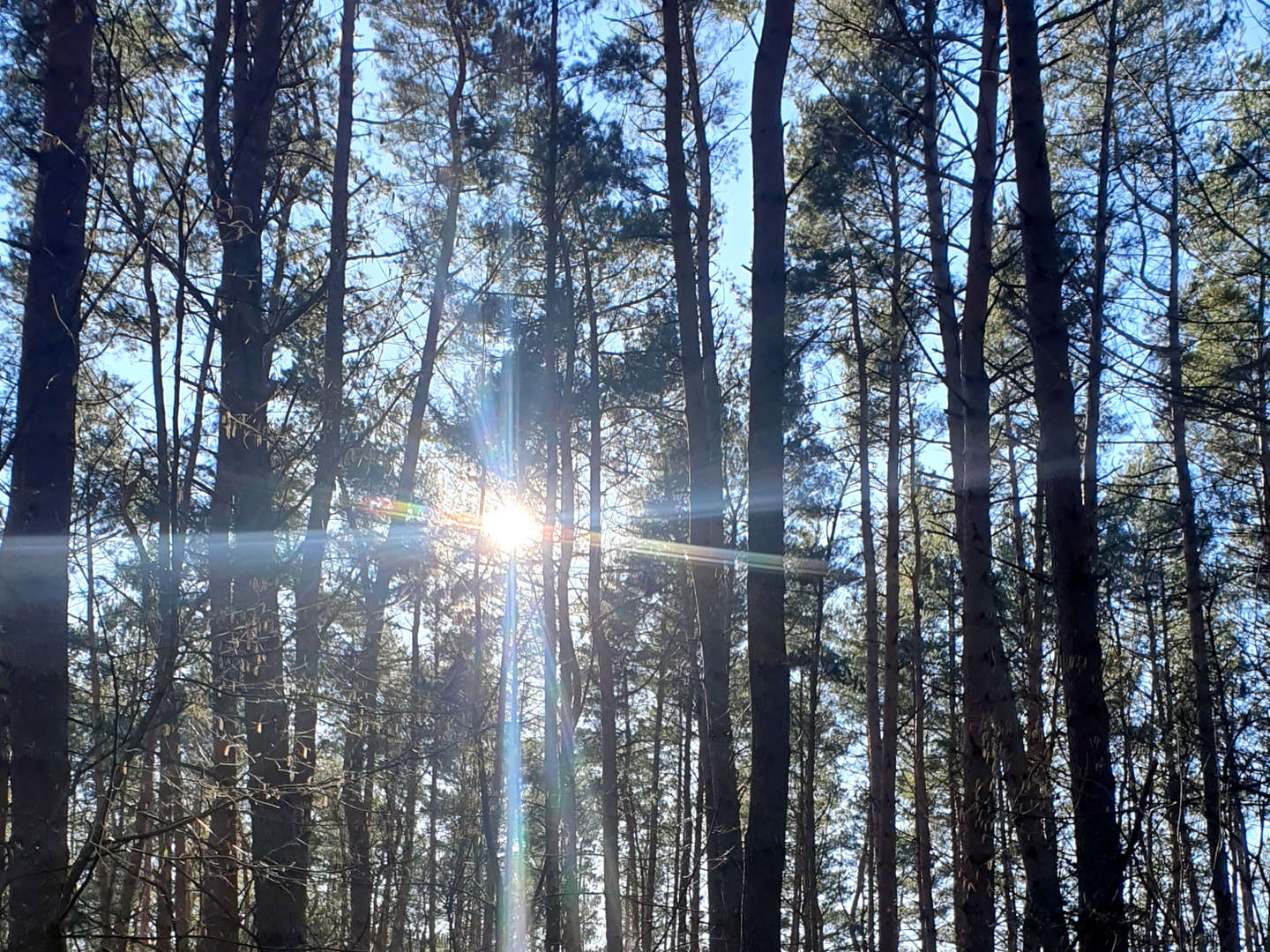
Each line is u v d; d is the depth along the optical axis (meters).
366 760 8.88
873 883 22.42
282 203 10.59
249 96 8.52
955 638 20.55
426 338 13.10
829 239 16.14
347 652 8.18
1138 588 12.93
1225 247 11.60
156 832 6.18
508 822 12.94
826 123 13.75
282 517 8.29
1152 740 6.87
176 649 5.80
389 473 12.66
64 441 6.24
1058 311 7.09
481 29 14.59
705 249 13.69
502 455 15.87
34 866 5.70
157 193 6.68
